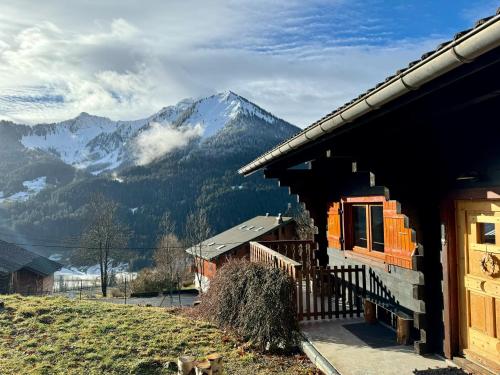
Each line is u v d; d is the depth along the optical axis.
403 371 5.16
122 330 8.15
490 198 4.53
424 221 5.57
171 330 8.22
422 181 5.57
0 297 10.65
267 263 8.53
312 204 10.12
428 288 5.58
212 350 7.20
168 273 42.00
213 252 38.06
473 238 4.95
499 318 4.57
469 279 5.01
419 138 5.53
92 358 6.83
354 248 8.66
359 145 5.40
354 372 5.23
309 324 7.51
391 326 7.21
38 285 45.88
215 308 8.90
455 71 2.95
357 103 3.79
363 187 8.06
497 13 2.38
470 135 4.82
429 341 5.58
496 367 4.54
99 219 43.09
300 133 5.45
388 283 7.14
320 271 7.80
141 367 6.54
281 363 6.53
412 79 3.01
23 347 7.21
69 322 8.59
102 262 42.09
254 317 7.54
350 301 7.90
